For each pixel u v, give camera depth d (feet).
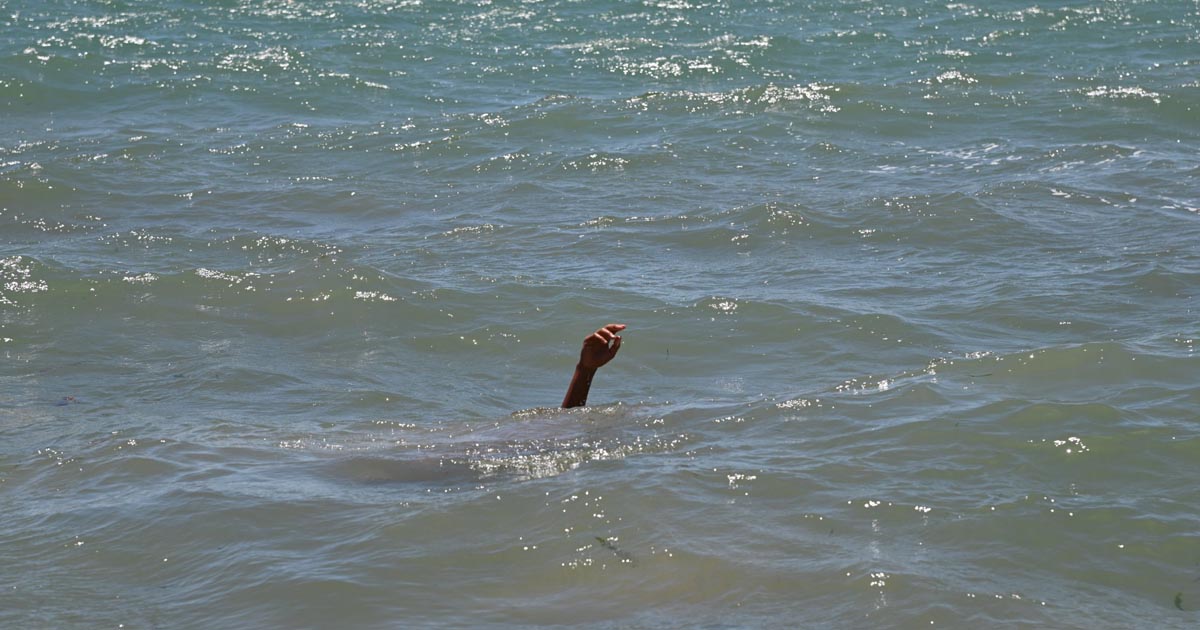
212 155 79.61
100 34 121.90
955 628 23.62
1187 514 28.50
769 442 33.14
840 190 68.18
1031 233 58.80
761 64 110.22
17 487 32.50
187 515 29.58
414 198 69.62
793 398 36.52
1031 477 30.48
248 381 43.16
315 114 93.35
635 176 72.43
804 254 57.16
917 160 75.36
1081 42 117.80
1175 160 73.36
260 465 33.32
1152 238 57.47
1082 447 32.07
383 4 142.51
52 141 83.41
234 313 50.67
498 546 27.43
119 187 71.67
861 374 42.98
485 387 43.52
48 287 53.01
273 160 78.33
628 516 28.53
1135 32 121.39
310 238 61.46
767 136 81.41
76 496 31.55
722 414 35.65
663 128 83.82
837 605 24.53
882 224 60.70
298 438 36.14
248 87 100.78
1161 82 94.73
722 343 46.73
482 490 30.53
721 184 70.38
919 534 27.53
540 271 55.42
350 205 68.33
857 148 78.64
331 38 122.42
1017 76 95.45
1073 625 23.76
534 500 29.66
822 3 143.33
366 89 100.63
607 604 24.81
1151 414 34.32
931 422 33.83
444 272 55.47
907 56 113.09
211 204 68.54
